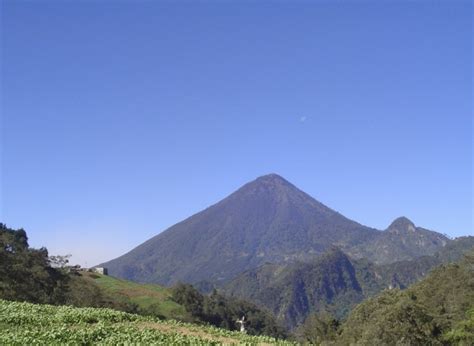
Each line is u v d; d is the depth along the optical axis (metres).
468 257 99.19
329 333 112.44
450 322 79.81
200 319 134.88
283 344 29.14
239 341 27.67
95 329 25.84
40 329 25.94
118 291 138.00
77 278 117.00
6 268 81.88
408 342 74.31
